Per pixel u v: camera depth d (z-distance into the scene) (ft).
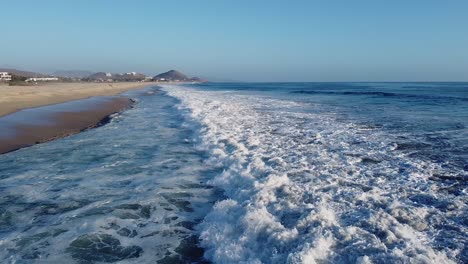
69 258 15.29
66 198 22.45
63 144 40.75
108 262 14.94
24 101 100.99
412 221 16.40
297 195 20.25
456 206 18.06
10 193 23.54
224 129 46.21
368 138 38.01
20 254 15.62
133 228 18.13
